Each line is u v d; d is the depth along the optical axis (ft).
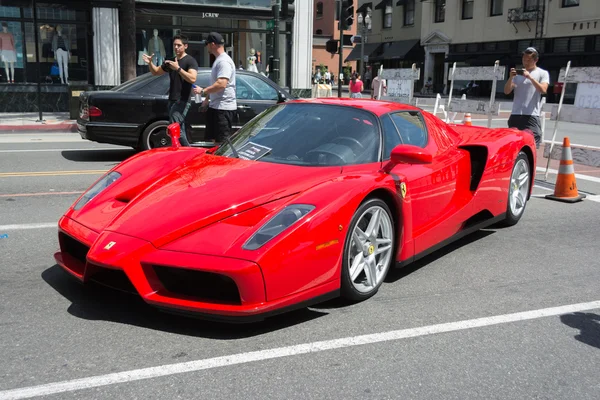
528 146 17.98
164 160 13.61
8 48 55.52
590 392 8.56
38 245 14.97
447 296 12.25
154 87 29.14
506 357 9.59
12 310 10.84
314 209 10.28
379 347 9.77
